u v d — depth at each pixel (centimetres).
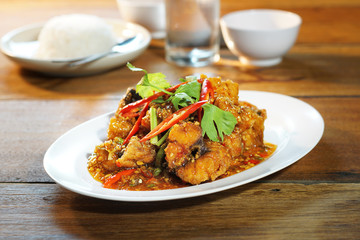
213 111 73
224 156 71
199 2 100
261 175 69
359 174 74
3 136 84
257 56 101
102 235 66
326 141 80
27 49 106
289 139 76
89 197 72
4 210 71
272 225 67
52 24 104
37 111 90
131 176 72
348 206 70
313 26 119
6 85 99
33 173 77
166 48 105
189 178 70
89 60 97
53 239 66
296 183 73
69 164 73
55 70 98
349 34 114
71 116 89
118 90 96
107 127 79
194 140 70
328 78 97
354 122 84
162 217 69
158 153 73
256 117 76
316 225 67
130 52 99
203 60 104
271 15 106
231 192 72
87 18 106
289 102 82
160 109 74
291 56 106
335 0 133
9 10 133
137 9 112
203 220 68
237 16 107
